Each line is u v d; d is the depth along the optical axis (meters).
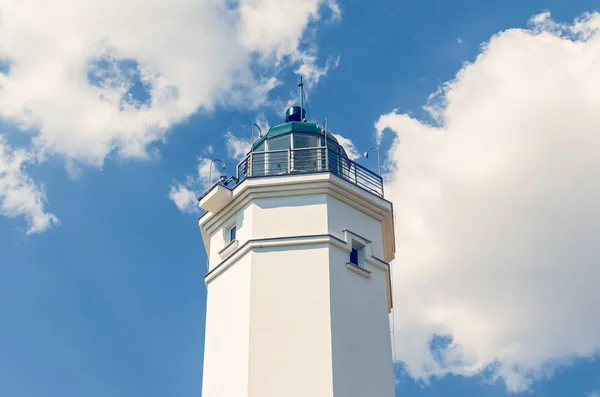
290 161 31.17
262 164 31.66
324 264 28.59
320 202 29.78
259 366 26.98
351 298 28.58
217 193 30.38
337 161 31.78
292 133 32.16
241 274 29.11
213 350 28.70
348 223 30.06
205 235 31.95
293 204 29.83
